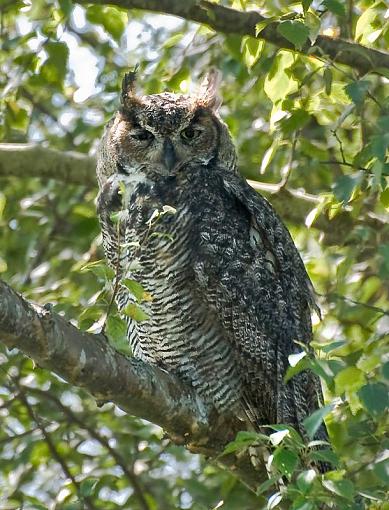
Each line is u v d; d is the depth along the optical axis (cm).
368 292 1383
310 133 1537
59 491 1354
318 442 805
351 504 801
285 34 1004
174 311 1105
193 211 1116
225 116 1609
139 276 1102
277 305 1117
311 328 1169
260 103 1623
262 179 1592
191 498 1448
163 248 1093
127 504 1398
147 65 1523
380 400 797
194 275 1097
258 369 1101
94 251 1404
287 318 1120
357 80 985
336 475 792
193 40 1500
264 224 1141
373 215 1358
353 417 1045
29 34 1394
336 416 1082
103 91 1688
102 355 885
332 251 1421
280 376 1094
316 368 799
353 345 1213
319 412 771
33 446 1394
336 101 1210
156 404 963
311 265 1412
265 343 1100
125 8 1269
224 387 1110
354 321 1363
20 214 1669
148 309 1109
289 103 1161
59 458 1319
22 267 1619
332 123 1369
